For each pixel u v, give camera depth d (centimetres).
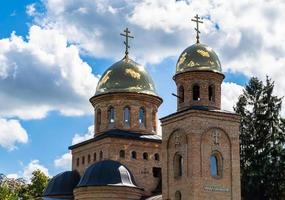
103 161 5775
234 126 5422
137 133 6425
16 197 8406
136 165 6222
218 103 5541
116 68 6638
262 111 7481
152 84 6712
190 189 5131
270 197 7056
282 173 7069
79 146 6644
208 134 5278
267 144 7306
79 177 6438
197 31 5859
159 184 6278
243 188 7112
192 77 5541
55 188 6284
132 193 5597
